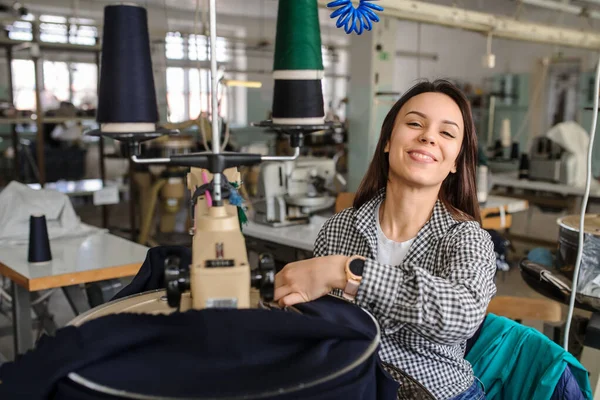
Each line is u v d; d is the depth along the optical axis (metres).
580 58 7.75
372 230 1.37
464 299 1.01
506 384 1.44
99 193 4.52
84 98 9.86
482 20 4.02
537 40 4.73
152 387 0.72
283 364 0.79
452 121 1.22
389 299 1.01
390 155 1.27
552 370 1.34
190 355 0.79
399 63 10.75
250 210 3.70
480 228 1.27
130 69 0.90
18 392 0.75
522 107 8.14
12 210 2.82
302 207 3.52
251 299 0.99
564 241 1.96
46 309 2.98
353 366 0.78
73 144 7.77
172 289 0.85
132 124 0.92
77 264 2.47
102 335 0.79
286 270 1.06
